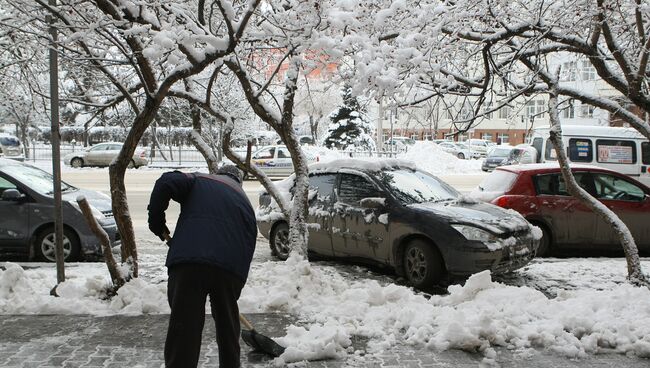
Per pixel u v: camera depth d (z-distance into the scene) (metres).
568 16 7.70
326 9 6.80
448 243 7.55
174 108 10.38
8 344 5.22
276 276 6.83
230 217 4.12
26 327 5.66
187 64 6.27
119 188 6.55
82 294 6.48
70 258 9.20
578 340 5.34
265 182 8.23
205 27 6.27
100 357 4.94
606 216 7.70
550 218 10.20
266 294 6.49
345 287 6.87
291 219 7.64
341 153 35.09
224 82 10.20
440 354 5.11
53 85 6.63
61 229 6.81
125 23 6.10
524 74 8.99
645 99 7.71
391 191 8.48
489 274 6.51
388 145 40.22
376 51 7.20
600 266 9.16
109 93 8.55
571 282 8.16
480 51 8.38
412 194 8.60
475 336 5.21
